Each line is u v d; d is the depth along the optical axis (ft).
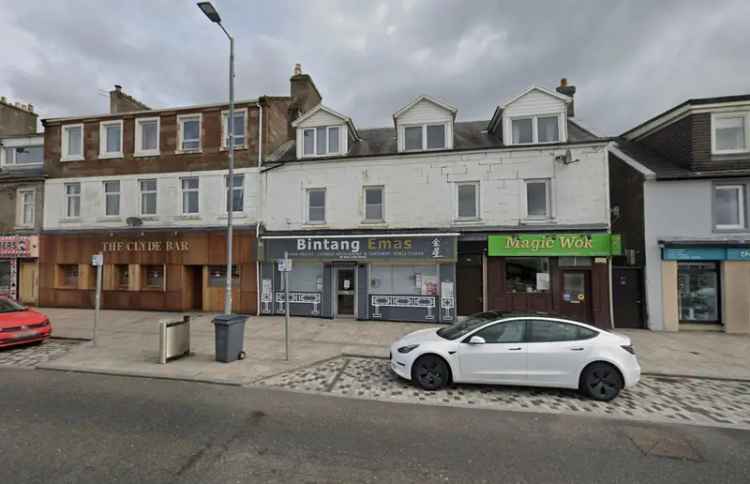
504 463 12.05
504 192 39.09
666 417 16.22
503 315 20.88
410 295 39.99
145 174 46.78
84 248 47.24
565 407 17.29
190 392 18.81
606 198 37.01
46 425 14.58
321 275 42.16
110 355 25.77
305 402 17.62
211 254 44.29
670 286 35.83
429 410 16.79
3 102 54.65
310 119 43.93
